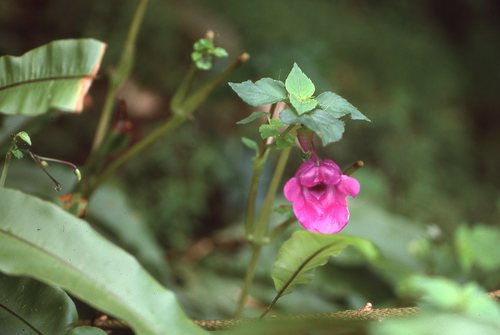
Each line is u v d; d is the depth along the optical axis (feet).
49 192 3.74
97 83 6.21
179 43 6.77
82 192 3.48
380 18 9.17
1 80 2.95
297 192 2.80
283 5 7.88
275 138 2.84
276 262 2.89
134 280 2.67
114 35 6.55
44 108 2.92
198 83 6.64
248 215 3.13
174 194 5.86
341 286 4.24
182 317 2.65
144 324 2.64
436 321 2.53
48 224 2.71
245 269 4.42
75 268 2.68
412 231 4.47
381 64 8.27
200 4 7.35
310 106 2.68
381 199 5.79
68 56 2.95
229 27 7.27
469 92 9.24
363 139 7.18
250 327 2.65
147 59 6.57
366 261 4.27
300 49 7.21
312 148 2.80
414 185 6.85
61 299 2.84
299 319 2.68
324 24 8.14
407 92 8.14
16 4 6.45
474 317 2.66
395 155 7.14
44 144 5.81
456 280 4.06
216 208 6.21
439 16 10.00
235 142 6.44
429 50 8.88
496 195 7.52
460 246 3.89
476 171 8.29
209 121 6.48
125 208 3.93
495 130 9.05
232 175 6.27
